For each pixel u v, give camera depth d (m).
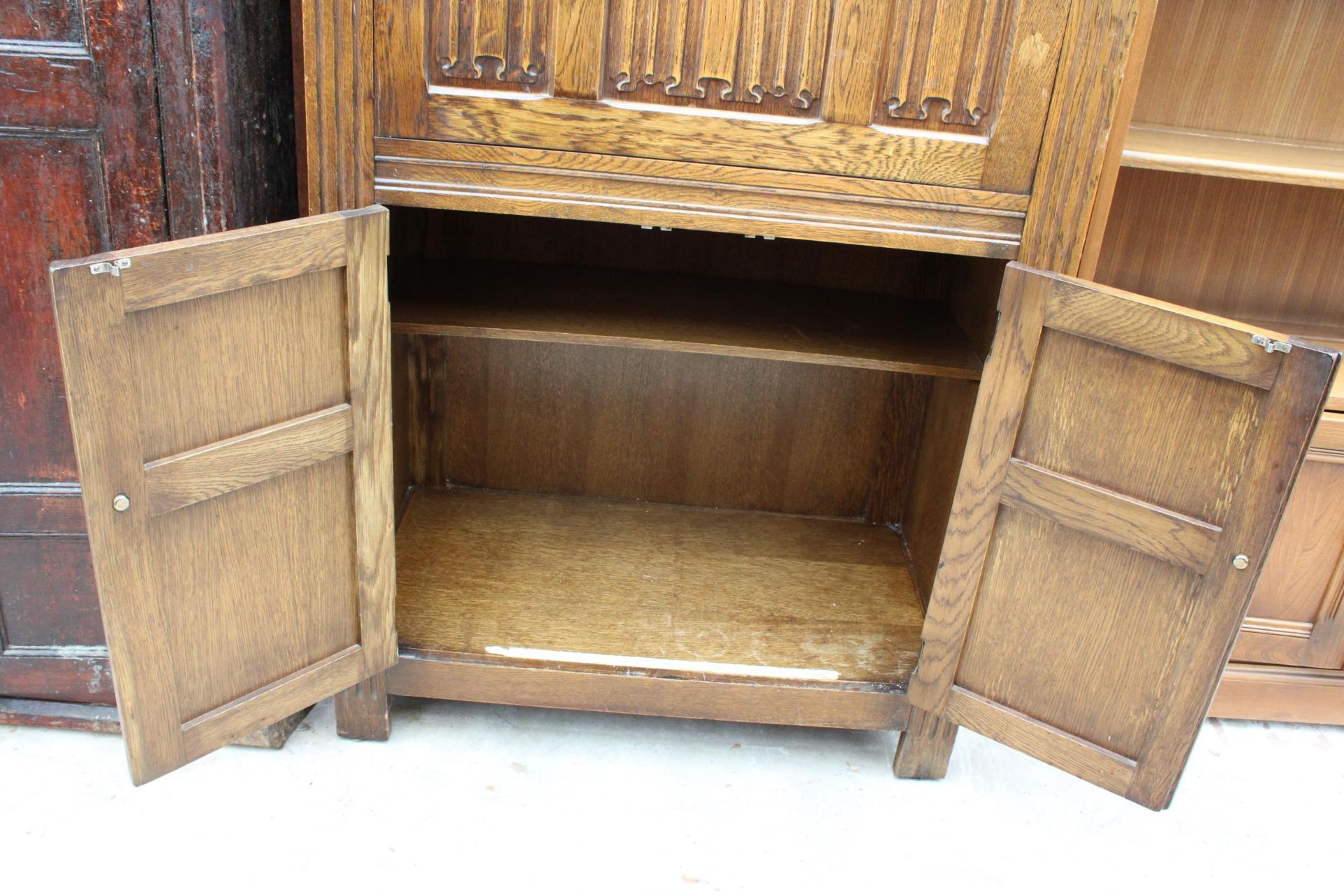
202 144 1.60
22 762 1.87
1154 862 1.88
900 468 2.48
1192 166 1.88
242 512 1.55
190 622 1.54
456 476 2.51
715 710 1.97
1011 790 2.03
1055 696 1.77
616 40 1.60
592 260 2.34
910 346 2.05
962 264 2.22
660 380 2.40
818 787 1.99
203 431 1.45
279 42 1.78
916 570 2.34
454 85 1.62
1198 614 1.58
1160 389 1.52
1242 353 1.43
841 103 1.63
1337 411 1.99
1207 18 2.12
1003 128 1.64
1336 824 2.02
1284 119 2.20
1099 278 2.36
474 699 1.96
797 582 2.28
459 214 2.28
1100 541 1.64
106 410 1.32
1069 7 1.56
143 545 1.43
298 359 1.53
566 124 1.64
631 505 2.52
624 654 1.97
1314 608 2.17
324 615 1.75
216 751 1.93
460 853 1.75
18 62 1.54
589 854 1.78
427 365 2.38
